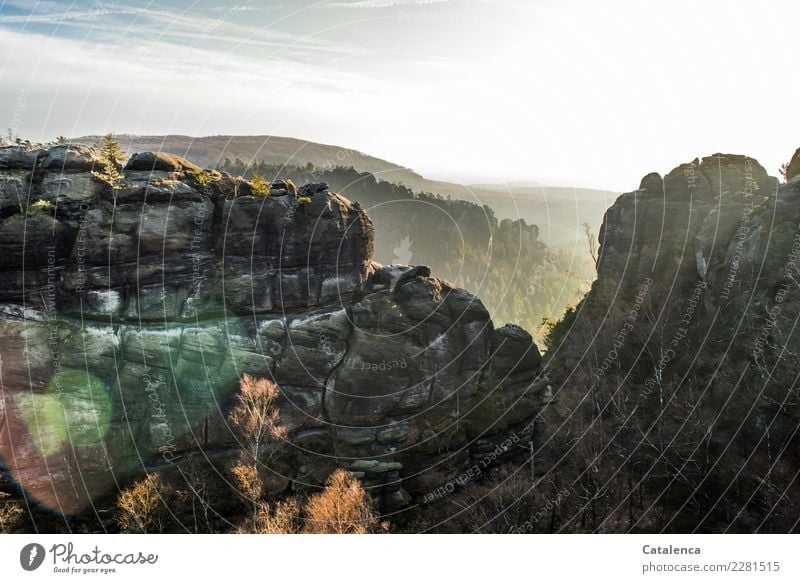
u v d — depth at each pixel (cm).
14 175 4275
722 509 4191
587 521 4300
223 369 4575
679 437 4688
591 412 5247
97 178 4403
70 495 4166
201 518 4222
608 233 6425
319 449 4772
